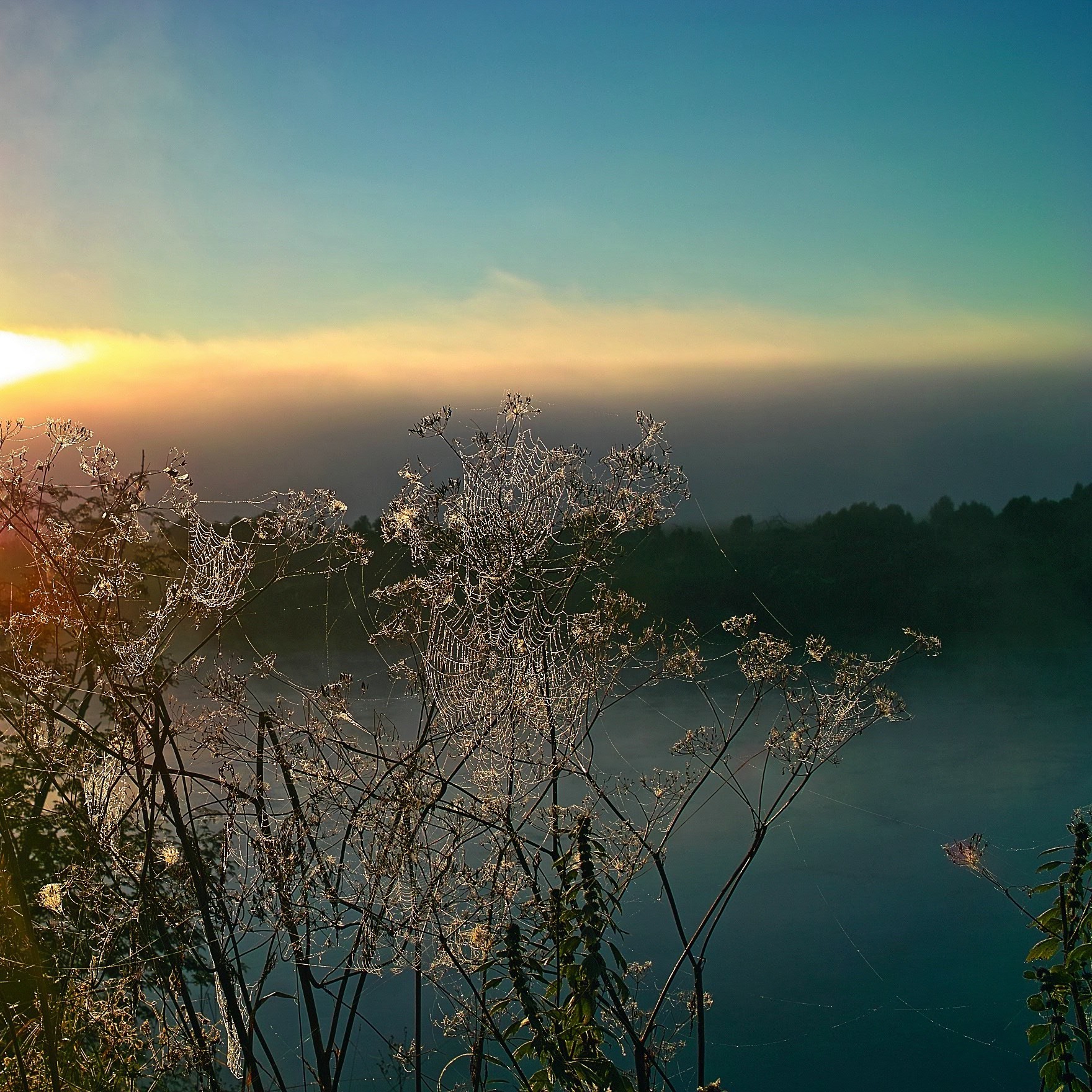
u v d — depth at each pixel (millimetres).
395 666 3248
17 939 2816
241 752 2932
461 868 2900
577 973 2697
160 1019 2918
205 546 3082
